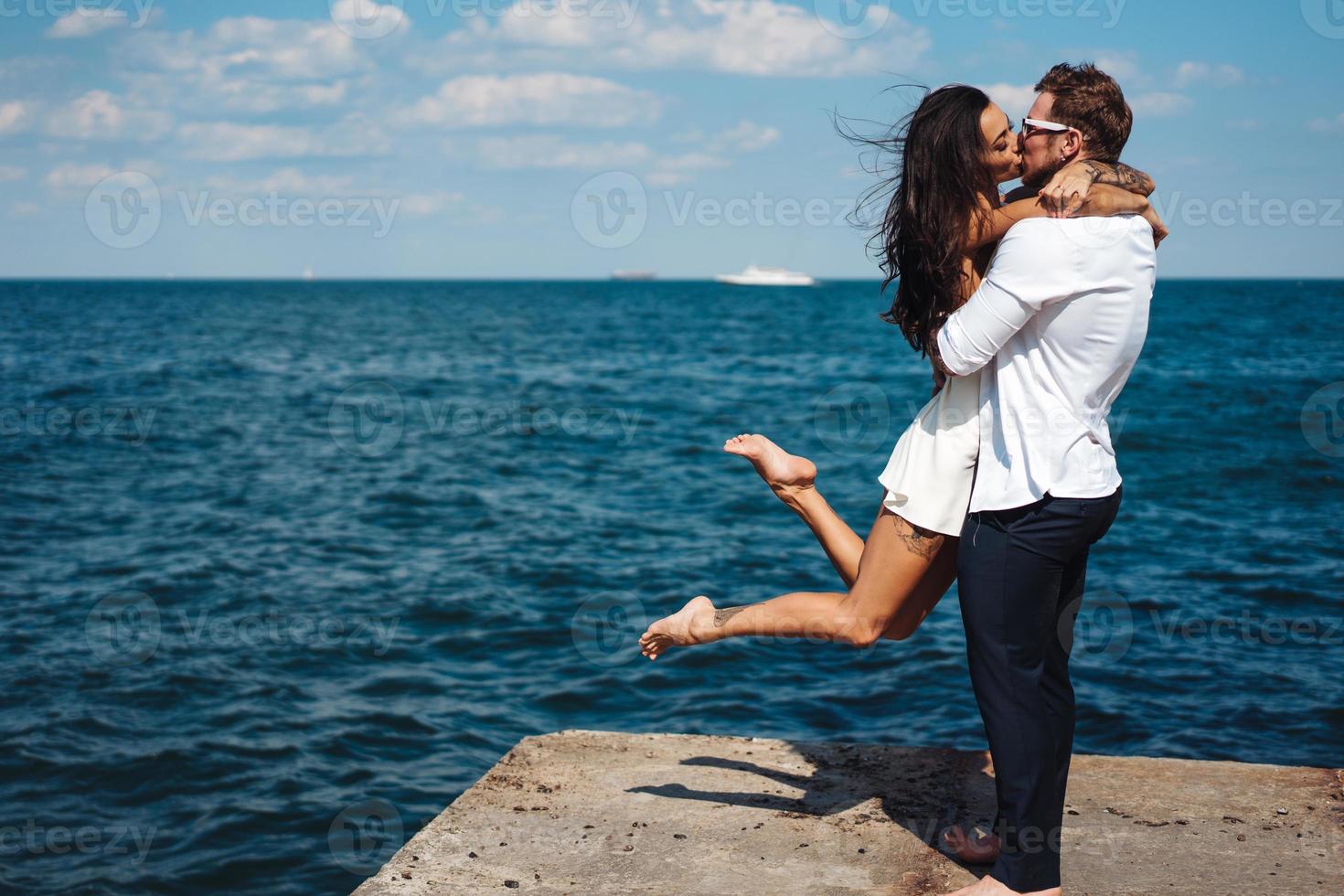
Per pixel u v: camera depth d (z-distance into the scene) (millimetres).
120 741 6340
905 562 2521
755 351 41719
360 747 6375
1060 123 2322
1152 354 36031
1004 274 2287
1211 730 6305
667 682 7430
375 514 12953
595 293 148500
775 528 12195
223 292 156125
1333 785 3207
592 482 15211
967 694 7016
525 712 6949
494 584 9828
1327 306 76750
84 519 12469
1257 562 10055
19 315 69125
